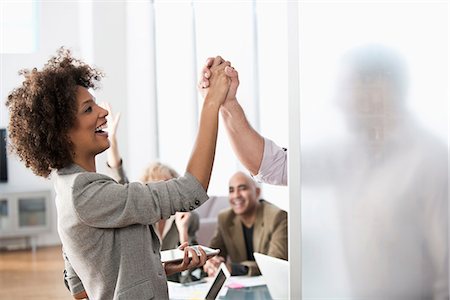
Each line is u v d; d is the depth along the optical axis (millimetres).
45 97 1405
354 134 1434
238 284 2875
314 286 1430
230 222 3547
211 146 1452
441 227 1465
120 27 6496
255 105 5203
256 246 3449
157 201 1392
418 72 1451
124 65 6500
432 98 1458
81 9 7082
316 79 1423
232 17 5438
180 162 6086
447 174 1464
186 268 1595
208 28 5648
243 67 5312
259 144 1859
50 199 7105
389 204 1446
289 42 1416
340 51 1429
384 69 1438
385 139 1446
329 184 1429
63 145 1423
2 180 7176
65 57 1513
